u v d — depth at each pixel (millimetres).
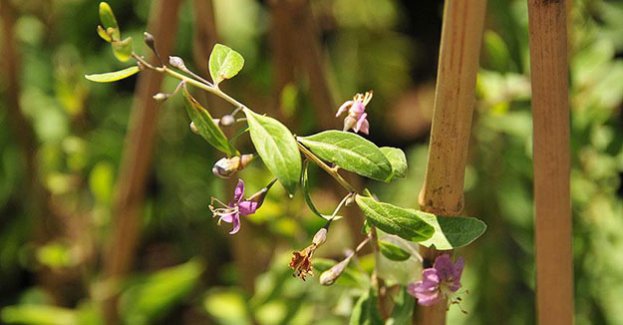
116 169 1047
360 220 798
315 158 588
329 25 1322
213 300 884
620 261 938
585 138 848
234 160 572
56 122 1004
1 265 1150
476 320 1007
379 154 575
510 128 879
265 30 1160
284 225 830
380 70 1383
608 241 936
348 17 1358
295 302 850
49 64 1070
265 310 870
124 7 1166
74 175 958
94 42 1143
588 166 897
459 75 594
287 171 556
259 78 1103
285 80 846
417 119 1505
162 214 1161
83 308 932
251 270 870
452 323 1006
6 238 1088
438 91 600
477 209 991
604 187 922
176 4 770
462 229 590
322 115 796
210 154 1142
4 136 1062
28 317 926
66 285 1044
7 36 909
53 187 953
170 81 1119
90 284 949
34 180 965
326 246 1021
